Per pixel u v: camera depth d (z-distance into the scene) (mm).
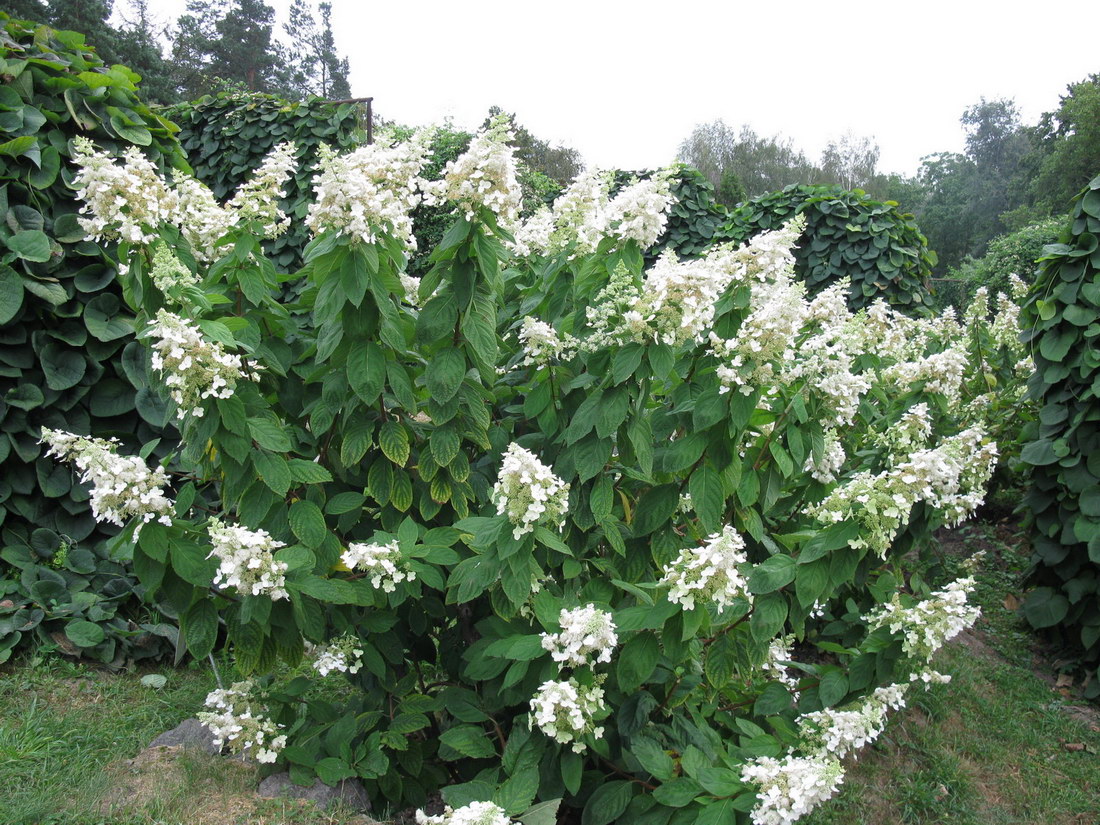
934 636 2367
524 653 2098
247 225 2760
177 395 2168
